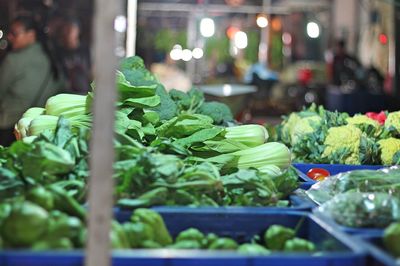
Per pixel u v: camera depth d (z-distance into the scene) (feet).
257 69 37.45
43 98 18.94
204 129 9.77
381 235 6.72
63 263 5.67
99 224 5.23
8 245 5.98
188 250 6.21
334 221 7.23
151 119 10.09
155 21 40.55
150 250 6.05
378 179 8.95
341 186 8.93
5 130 18.84
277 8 36.86
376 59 35.22
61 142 8.29
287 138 13.75
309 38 43.45
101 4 5.21
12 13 22.66
